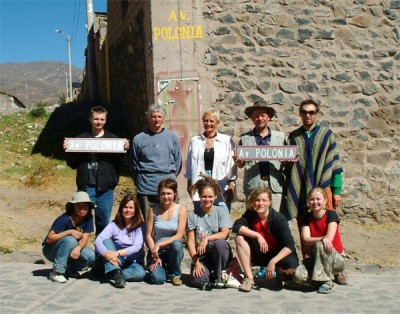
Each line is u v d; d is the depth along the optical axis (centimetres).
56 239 571
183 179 792
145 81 909
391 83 820
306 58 811
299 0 811
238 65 802
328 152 596
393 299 522
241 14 802
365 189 809
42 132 1134
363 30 819
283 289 562
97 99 1547
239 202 793
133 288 554
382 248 698
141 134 620
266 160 586
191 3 795
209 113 607
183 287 564
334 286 572
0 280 569
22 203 825
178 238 576
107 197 620
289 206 597
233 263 575
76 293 529
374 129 816
